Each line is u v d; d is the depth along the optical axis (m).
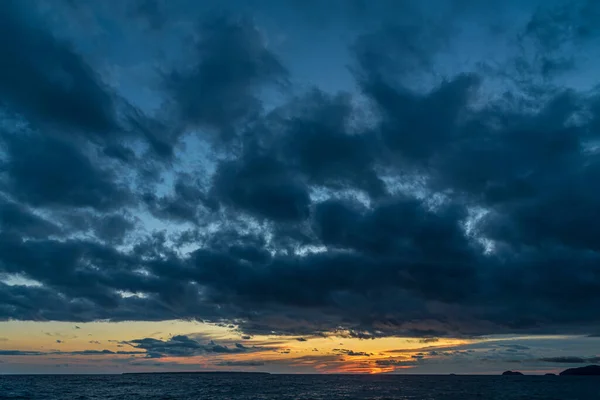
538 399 113.06
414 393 137.75
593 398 116.25
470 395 127.50
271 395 132.75
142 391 155.62
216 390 160.88
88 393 145.00
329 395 129.88
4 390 159.00
